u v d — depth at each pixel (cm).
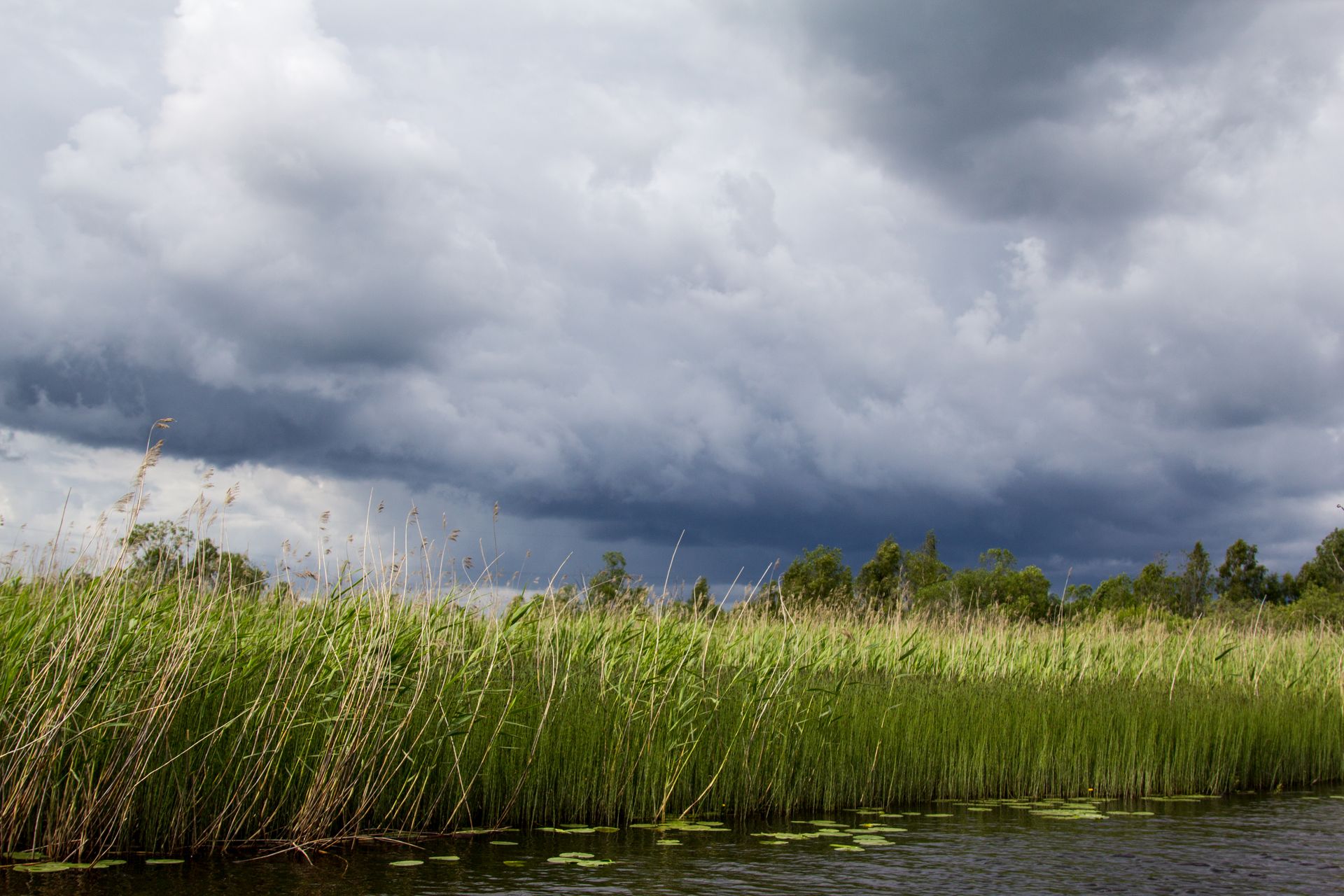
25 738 613
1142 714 1184
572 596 1064
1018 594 4853
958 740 1052
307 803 686
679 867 675
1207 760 1195
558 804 810
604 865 670
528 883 617
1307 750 1339
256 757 692
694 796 875
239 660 735
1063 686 1384
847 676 1234
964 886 654
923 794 1008
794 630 1308
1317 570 6038
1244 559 6412
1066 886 664
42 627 651
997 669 1577
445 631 858
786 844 762
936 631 1809
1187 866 735
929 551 6819
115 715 634
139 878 584
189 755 662
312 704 731
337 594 802
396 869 637
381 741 736
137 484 670
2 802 610
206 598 770
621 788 837
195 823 661
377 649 764
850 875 670
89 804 611
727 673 1052
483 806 784
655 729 867
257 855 654
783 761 904
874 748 976
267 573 858
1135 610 2717
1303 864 750
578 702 874
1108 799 1078
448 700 796
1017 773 1069
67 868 591
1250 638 1964
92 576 695
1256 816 993
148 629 692
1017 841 808
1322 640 1952
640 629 1038
